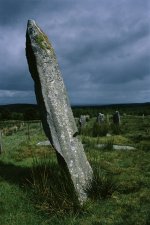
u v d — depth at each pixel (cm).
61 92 1036
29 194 994
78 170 998
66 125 1016
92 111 9300
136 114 8656
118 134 2692
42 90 1004
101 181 1023
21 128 4547
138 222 816
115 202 955
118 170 1319
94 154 1580
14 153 1703
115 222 826
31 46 1024
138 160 1553
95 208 915
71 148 1006
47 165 1246
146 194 1021
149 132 2747
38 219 862
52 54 1048
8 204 943
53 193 939
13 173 1246
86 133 2506
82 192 979
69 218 850
